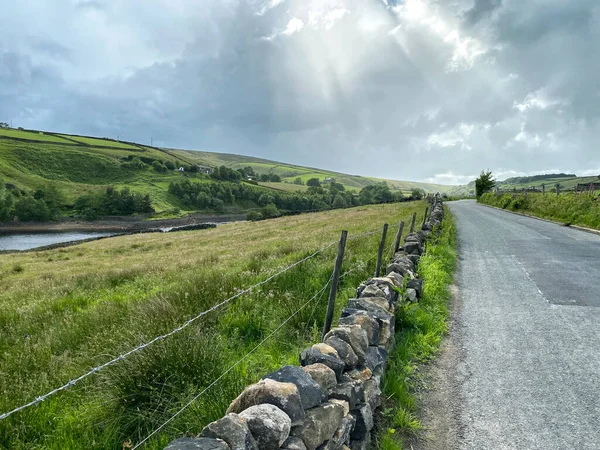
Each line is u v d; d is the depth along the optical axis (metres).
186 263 15.54
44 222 99.44
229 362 4.25
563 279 8.39
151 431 3.36
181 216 122.06
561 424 3.47
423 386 4.27
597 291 7.39
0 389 4.12
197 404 3.42
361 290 5.68
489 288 8.04
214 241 32.59
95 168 170.12
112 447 3.22
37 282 16.64
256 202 161.38
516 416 3.63
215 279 7.52
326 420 2.65
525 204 28.83
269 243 20.94
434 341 5.34
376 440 3.39
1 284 18.38
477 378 4.37
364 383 3.59
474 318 6.28
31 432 3.40
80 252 34.28
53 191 120.00
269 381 2.64
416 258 8.54
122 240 47.62
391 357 4.79
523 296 7.32
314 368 3.13
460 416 3.70
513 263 10.40
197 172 198.38
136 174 174.88
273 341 5.04
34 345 5.63
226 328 5.44
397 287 5.91
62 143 195.50
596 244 12.70
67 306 9.05
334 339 3.81
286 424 2.29
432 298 7.03
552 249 12.12
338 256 4.65
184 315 5.47
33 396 3.88
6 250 50.84
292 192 188.38
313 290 6.91
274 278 7.42
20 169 148.00
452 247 13.36
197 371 3.87
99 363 4.53
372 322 4.40
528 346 5.12
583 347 5.00
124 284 12.31
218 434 2.07
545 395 3.95
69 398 3.93
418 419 3.69
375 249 10.98
